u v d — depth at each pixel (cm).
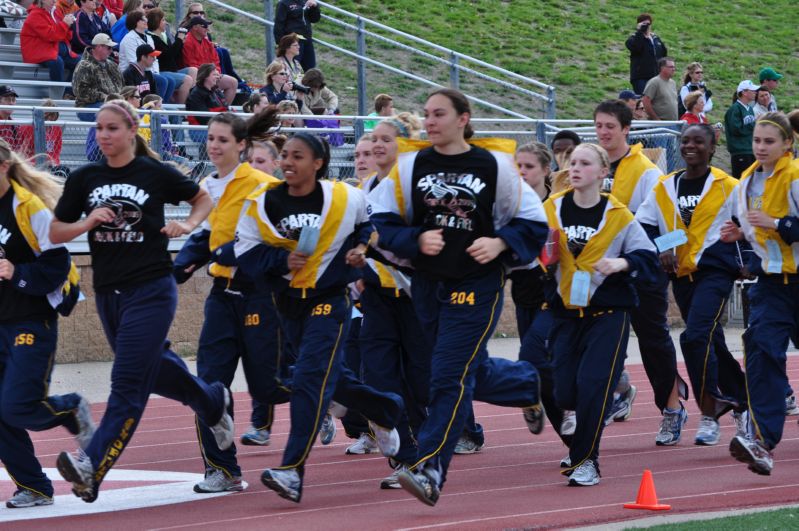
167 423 1892
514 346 2855
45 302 1175
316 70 3034
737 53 5988
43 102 2730
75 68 2950
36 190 1183
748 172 1370
